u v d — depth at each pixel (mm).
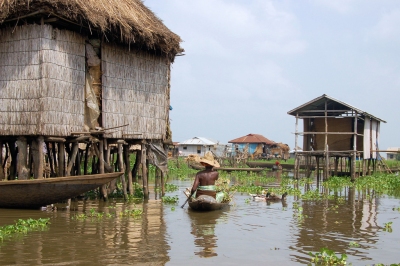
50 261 8344
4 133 14508
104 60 16281
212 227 12031
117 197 18312
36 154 14453
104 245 9625
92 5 14336
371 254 9398
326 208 16078
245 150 63781
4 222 11969
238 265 8453
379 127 39000
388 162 54000
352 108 30547
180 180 31484
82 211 14180
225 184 18031
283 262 8703
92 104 16062
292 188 23984
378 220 13516
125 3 16938
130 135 17297
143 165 18062
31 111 14195
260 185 27594
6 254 8742
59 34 14602
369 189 24656
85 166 19484
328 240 10648
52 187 13305
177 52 18406
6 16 13562
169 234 10969
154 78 18578
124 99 17109
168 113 20094
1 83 14625
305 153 32531
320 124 34719
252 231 11594
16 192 13266
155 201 17328
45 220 11789
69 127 14898
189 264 8422
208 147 73000
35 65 14250
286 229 11922
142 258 8711
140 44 16812
